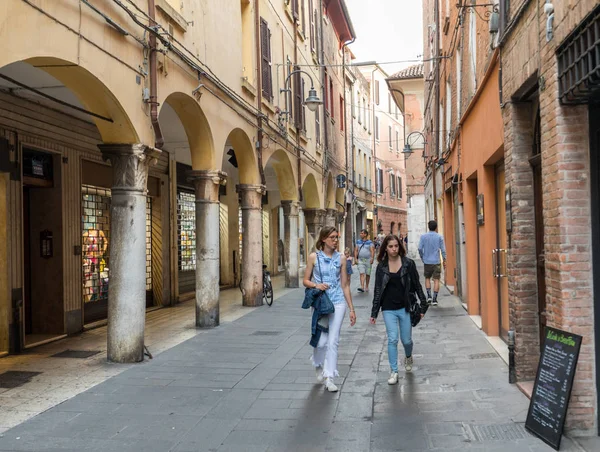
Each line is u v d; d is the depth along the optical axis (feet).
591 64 13.17
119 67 24.48
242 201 47.62
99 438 16.52
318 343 21.70
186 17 32.48
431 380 22.13
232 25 40.88
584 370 15.20
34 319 33.71
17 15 17.78
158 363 26.37
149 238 48.19
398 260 22.80
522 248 20.54
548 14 15.80
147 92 26.96
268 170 71.41
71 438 16.52
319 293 21.57
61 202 33.73
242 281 48.32
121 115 25.11
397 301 22.45
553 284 15.93
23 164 31.42
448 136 51.26
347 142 102.27
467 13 36.24
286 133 55.52
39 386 22.44
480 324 34.47
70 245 34.63
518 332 20.52
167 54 29.35
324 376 21.30
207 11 35.91
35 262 33.88
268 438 16.34
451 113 48.57
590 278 15.20
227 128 39.37
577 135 15.24
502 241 29.19
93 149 37.35
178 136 45.85
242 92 42.88
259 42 47.44
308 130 69.97
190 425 17.58
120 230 26.05
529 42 17.99
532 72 17.66
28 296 33.73
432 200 76.74
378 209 142.41
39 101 31.17
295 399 20.29
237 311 45.21
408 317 23.22
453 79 46.70
